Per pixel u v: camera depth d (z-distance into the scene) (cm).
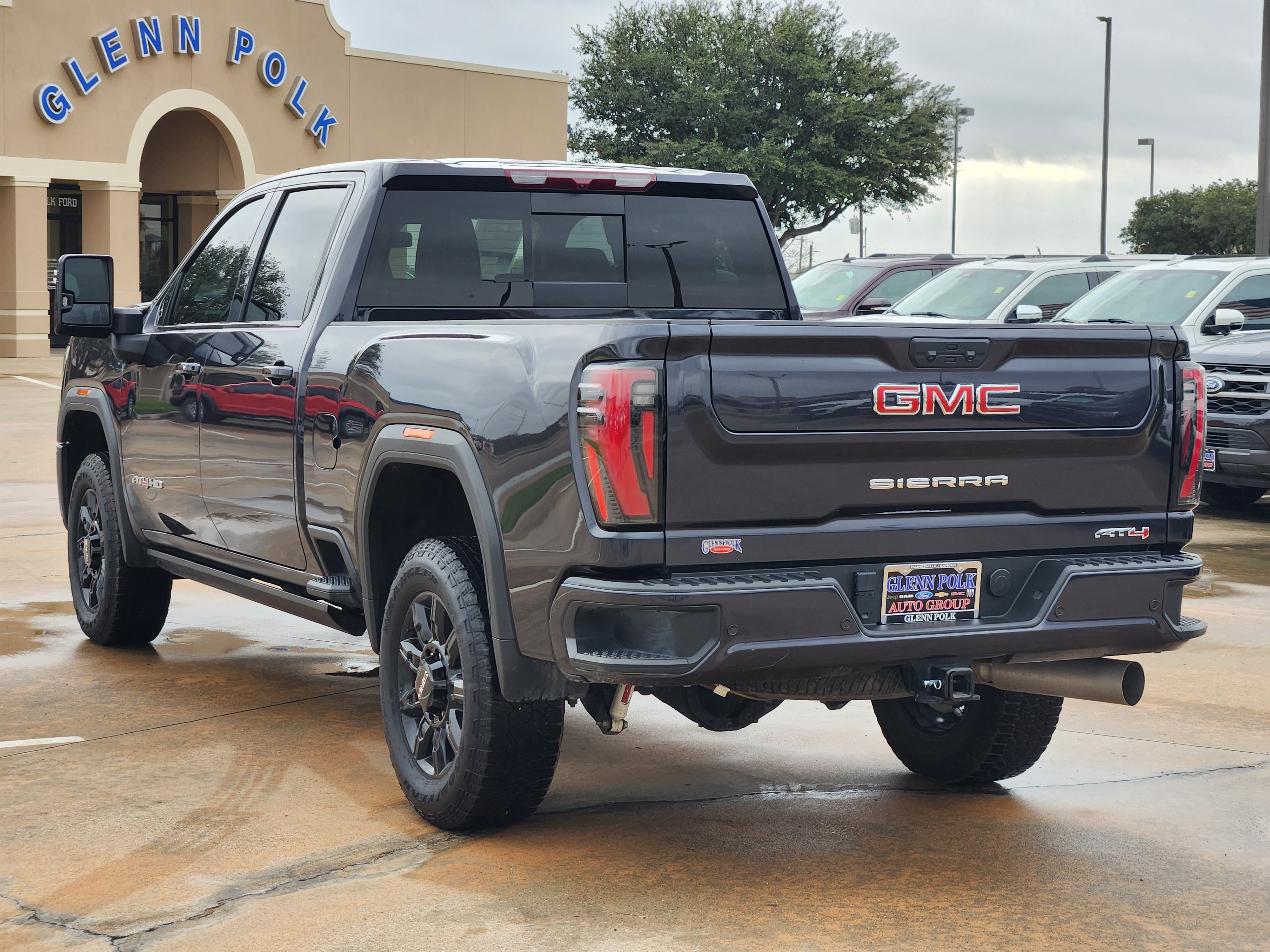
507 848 443
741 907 399
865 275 1961
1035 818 480
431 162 541
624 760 543
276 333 551
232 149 3316
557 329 405
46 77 2966
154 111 3136
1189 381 442
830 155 4588
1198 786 516
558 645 392
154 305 675
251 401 554
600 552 378
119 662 682
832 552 396
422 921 387
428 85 3653
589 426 380
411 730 470
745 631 379
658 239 581
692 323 379
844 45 4712
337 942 373
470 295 546
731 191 594
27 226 2972
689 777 522
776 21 4719
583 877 420
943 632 406
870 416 396
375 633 492
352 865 427
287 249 578
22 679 646
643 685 386
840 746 566
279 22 3356
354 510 489
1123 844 455
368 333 495
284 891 407
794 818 477
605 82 4738
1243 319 1226
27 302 3000
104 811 471
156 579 693
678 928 384
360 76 3528
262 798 487
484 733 427
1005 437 413
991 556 420
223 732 566
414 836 453
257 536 563
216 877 416
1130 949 375
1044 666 434
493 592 416
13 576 884
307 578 537
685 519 380
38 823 459
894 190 4750
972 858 441
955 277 1689
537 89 3878
